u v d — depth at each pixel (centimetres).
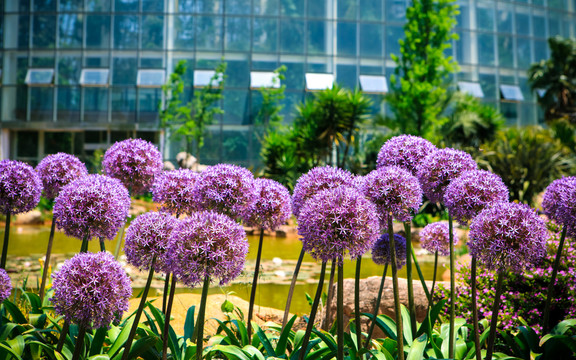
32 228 1469
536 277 358
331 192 203
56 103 2714
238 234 204
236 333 314
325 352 242
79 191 232
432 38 1944
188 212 270
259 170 2117
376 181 224
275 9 2759
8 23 2758
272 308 461
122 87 2708
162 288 574
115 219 235
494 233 207
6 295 243
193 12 2733
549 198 264
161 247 216
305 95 2723
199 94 2573
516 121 2966
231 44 2733
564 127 1827
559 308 359
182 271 199
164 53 2725
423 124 1927
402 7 2841
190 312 289
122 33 2733
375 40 2811
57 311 202
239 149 2659
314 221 196
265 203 267
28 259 809
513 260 204
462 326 297
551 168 1566
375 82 2762
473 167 254
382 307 362
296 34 2764
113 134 2752
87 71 2722
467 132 2061
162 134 2681
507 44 3003
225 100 2680
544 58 3077
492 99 2942
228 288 569
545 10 3103
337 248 195
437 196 258
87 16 2744
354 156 2061
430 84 1883
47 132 2773
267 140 2109
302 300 525
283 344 251
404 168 262
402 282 378
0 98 2734
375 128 2284
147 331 257
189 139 2464
